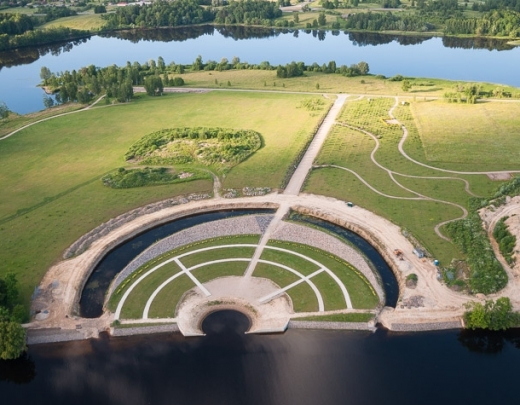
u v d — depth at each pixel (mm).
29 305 94062
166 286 99562
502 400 74375
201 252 110188
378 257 108375
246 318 91500
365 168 146125
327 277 101062
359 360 81812
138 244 115000
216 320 91188
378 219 119375
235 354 83625
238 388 77562
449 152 154250
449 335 86250
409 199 128000
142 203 129875
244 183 139000
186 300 95812
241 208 128375
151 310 93250
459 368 80125
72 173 148250
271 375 79625
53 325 89375
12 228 119188
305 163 150625
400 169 144750
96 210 126875
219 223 117938
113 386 78562
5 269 103938
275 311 92375
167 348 85188
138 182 139625
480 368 80188
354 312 91062
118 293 97812
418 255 104812
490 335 86250
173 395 76750
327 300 94625
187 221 124312
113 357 83688
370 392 76125
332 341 85562
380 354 82750
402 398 74875
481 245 105312
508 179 136125
